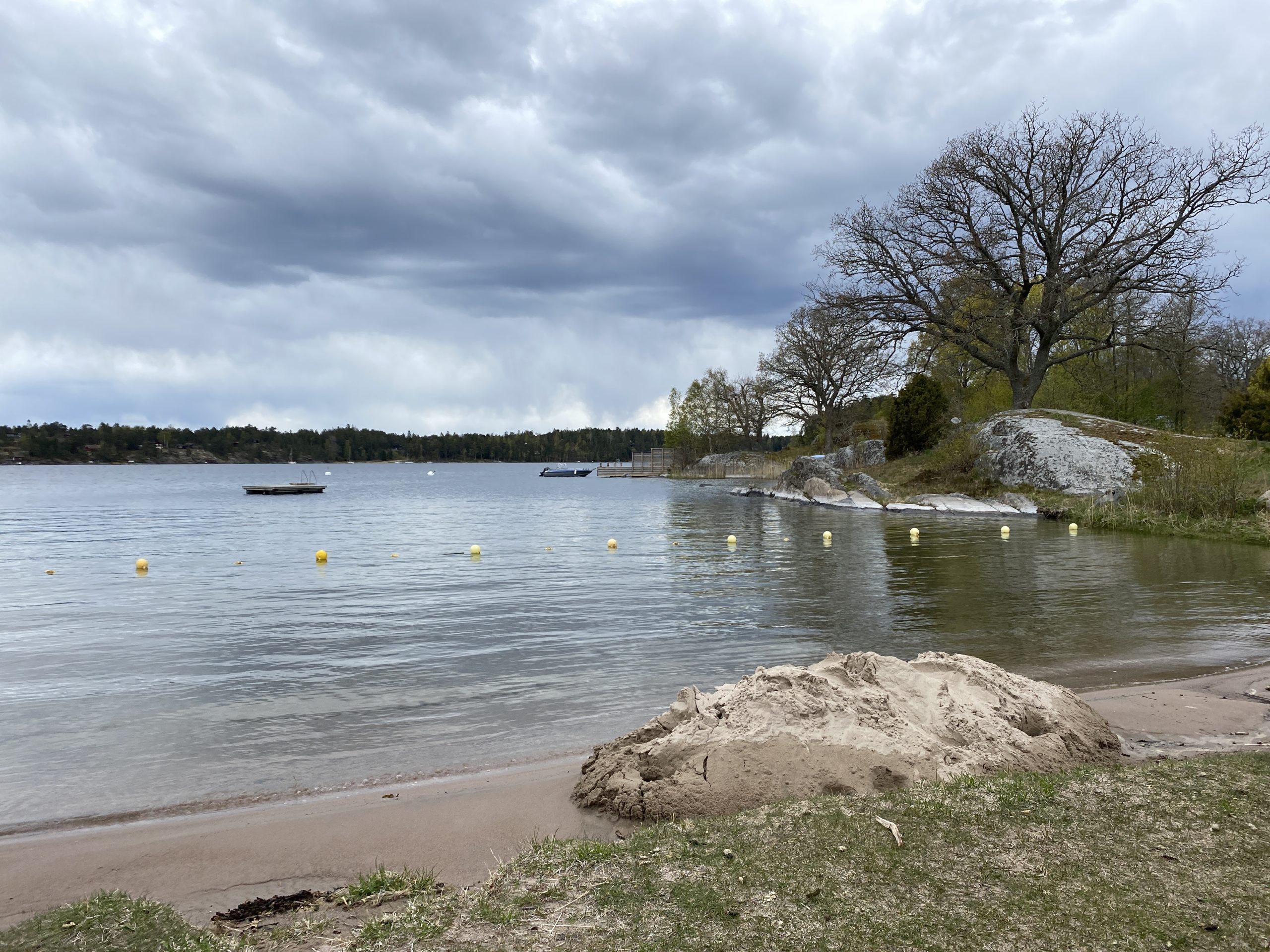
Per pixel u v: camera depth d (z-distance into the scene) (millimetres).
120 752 6418
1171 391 42188
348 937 3449
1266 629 10664
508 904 3604
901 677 6344
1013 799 4586
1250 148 32656
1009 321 38438
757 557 19688
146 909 3527
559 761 6137
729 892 3611
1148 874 3689
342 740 6652
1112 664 8914
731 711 5680
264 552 22656
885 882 3668
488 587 15398
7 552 22984
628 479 95375
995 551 20125
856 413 73125
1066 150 36688
